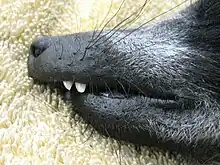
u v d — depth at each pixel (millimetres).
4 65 115
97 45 109
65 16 131
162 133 105
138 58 107
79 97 111
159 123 105
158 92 106
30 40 124
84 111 110
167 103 105
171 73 105
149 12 131
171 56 107
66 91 117
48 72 112
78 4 132
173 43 108
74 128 112
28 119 110
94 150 107
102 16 130
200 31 109
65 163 103
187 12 115
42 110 113
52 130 109
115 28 120
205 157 108
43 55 113
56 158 104
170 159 110
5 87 113
